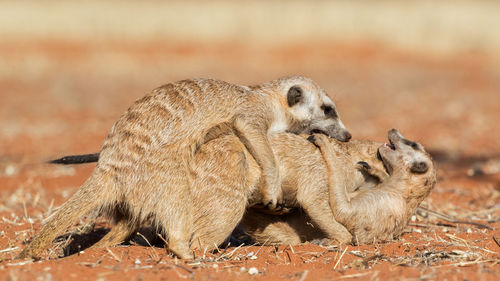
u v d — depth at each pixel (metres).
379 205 12.18
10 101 42.28
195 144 11.45
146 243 12.09
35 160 23.81
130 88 48.62
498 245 12.10
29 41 69.69
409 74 60.53
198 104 11.82
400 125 34.06
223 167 11.42
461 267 10.36
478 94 47.53
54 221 10.59
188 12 83.44
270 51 73.88
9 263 10.02
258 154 11.94
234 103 12.41
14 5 76.94
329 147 12.39
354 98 45.16
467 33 80.44
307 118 14.49
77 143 27.78
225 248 12.41
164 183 10.85
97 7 81.12
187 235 10.90
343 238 12.23
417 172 12.53
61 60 62.91
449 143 28.55
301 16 84.06
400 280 9.48
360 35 80.81
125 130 11.21
